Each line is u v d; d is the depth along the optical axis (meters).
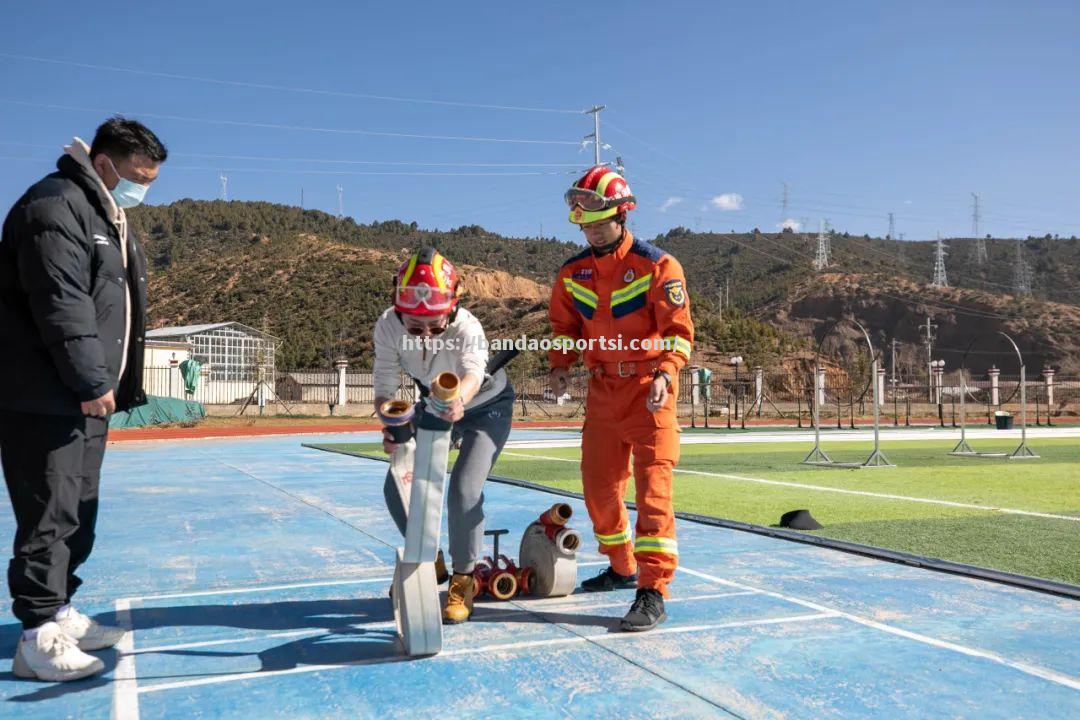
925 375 84.00
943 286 172.25
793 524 6.04
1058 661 2.94
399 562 3.23
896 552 4.88
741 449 17.56
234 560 4.87
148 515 6.70
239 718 2.43
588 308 3.85
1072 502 7.95
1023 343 144.75
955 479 10.39
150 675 2.82
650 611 3.38
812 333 165.38
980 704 2.53
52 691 2.67
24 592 2.79
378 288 115.19
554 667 2.89
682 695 2.61
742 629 3.37
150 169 3.03
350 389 45.78
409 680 2.76
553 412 39.81
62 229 2.73
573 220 3.73
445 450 3.09
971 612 3.62
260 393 37.47
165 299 119.00
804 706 2.51
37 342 2.81
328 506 7.25
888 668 2.87
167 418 28.30
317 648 3.13
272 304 111.94
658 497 3.51
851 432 27.19
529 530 4.11
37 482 2.81
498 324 100.56
